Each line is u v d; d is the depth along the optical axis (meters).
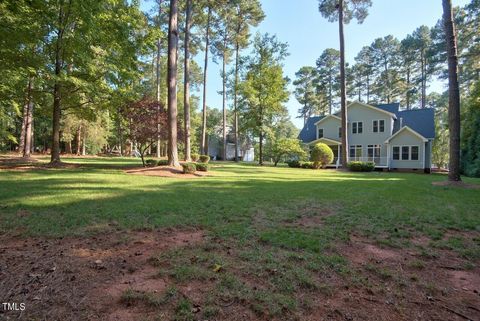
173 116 13.73
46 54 13.28
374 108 26.02
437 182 10.98
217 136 47.66
